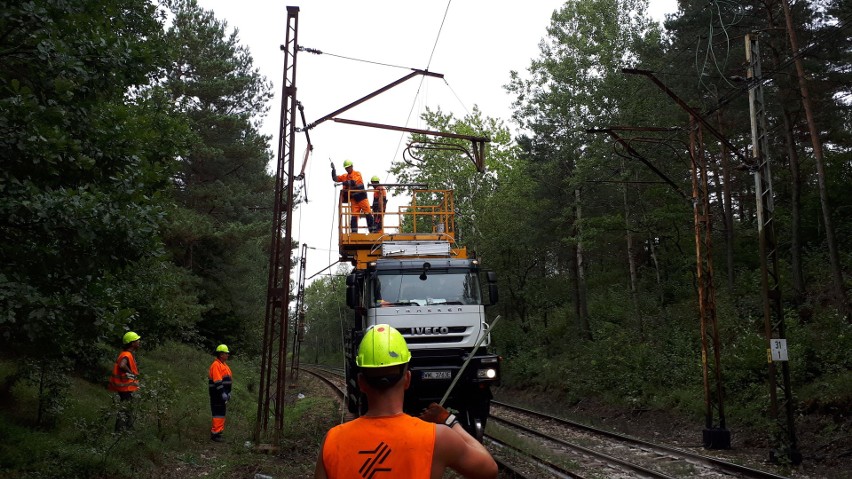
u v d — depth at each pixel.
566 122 29.33
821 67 20.72
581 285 29.53
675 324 23.38
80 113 7.13
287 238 13.67
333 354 90.31
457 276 12.84
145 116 9.79
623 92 25.59
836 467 11.66
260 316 36.38
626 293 28.70
